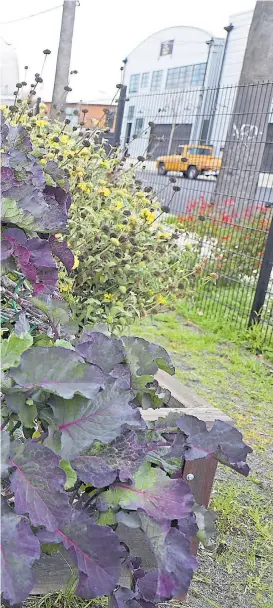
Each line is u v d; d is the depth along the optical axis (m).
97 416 0.91
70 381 0.86
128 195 2.66
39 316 1.28
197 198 6.56
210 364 3.79
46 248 1.11
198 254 4.91
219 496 2.23
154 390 1.24
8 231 1.08
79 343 1.06
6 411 0.91
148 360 1.23
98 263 2.37
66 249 1.29
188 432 1.07
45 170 1.56
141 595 0.92
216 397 3.28
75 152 2.61
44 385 0.86
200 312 4.64
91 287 2.48
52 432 0.90
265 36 6.12
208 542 1.07
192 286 4.76
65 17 6.39
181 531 0.97
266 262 4.31
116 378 0.96
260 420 3.04
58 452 0.88
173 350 3.97
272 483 2.41
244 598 1.71
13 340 0.91
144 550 1.44
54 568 1.39
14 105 2.80
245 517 2.13
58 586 1.42
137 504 0.95
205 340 4.20
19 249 1.05
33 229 1.10
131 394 0.96
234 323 4.55
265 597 1.72
